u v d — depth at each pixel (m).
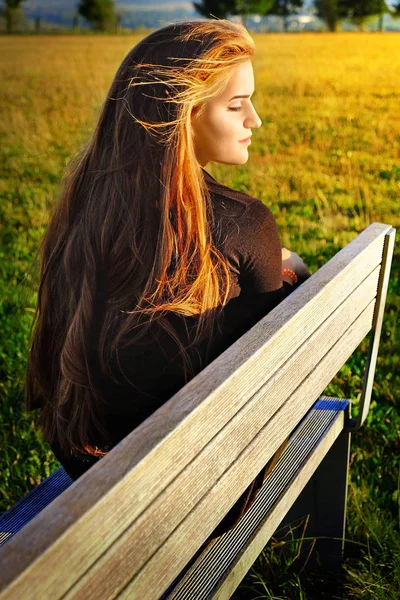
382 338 3.80
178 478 1.15
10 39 30.22
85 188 1.63
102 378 1.53
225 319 1.57
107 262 1.51
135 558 1.06
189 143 1.52
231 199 1.58
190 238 1.48
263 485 1.81
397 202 6.02
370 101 9.66
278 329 1.43
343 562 2.45
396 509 2.63
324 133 8.36
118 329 1.49
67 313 1.59
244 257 1.54
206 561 1.54
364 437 3.04
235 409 1.31
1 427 3.13
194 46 1.55
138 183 1.52
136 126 1.54
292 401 1.56
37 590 0.86
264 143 8.23
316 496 2.34
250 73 1.62
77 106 12.49
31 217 6.20
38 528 0.90
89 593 0.96
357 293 1.90
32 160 8.58
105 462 1.03
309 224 5.53
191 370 1.53
